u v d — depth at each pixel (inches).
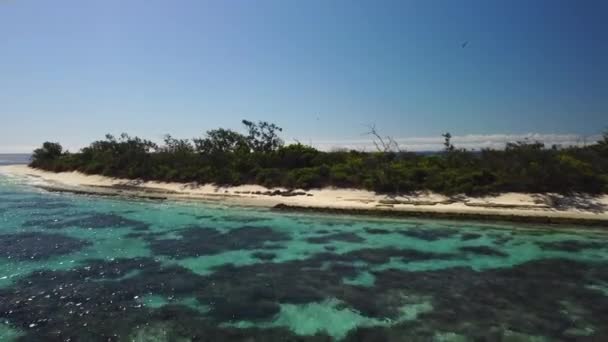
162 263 695.1
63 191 1604.3
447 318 482.0
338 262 700.7
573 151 1402.6
